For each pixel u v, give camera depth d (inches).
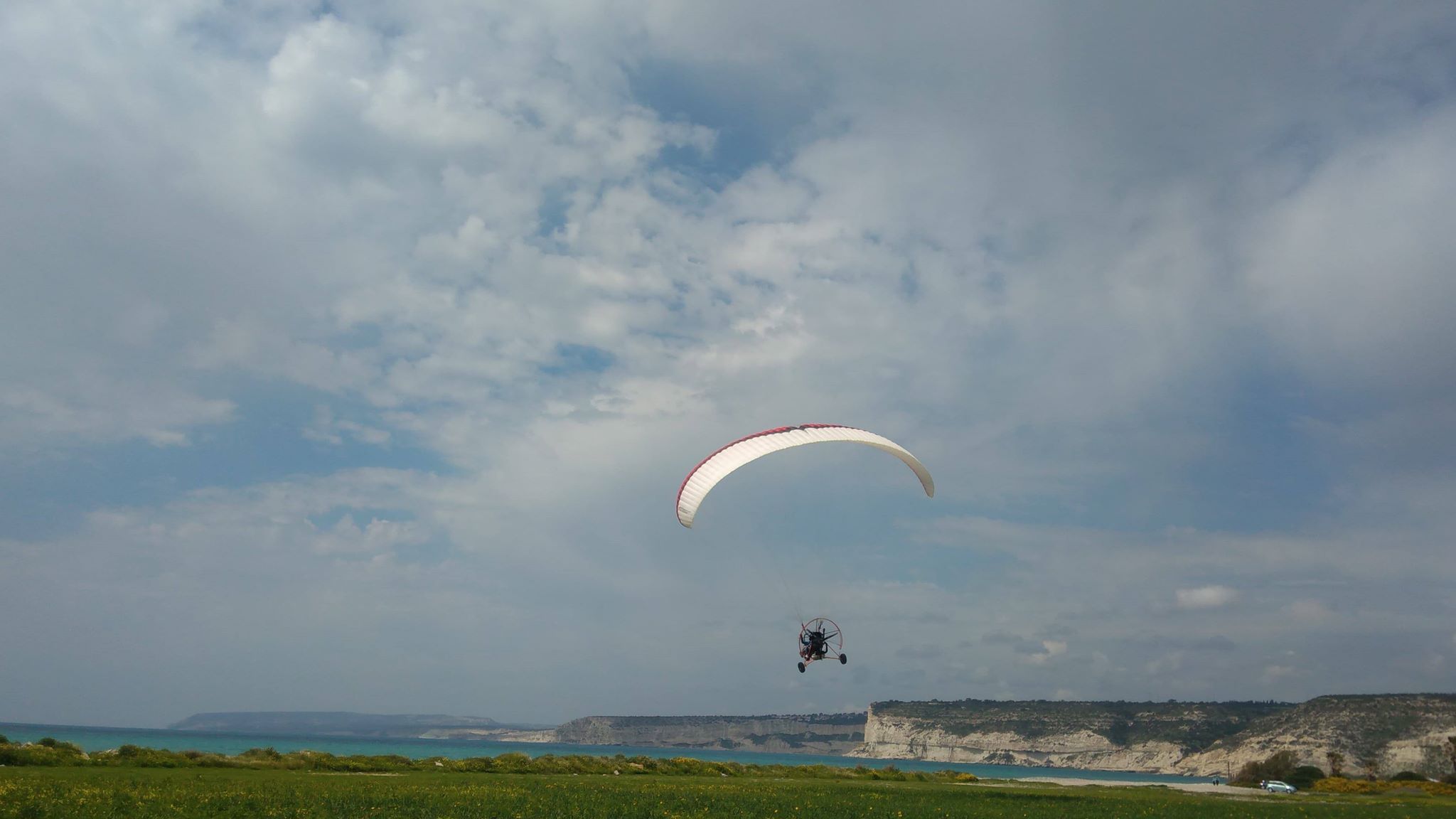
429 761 2223.2
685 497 1697.8
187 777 1523.1
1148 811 1806.1
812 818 1274.6
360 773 1950.1
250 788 1311.5
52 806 986.1
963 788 2454.5
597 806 1246.9
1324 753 7022.6
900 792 2044.8
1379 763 6688.0
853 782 2613.2
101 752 1919.3
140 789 1210.0
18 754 1659.7
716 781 2161.7
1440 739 6638.8
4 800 996.6
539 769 2241.6
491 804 1210.6
